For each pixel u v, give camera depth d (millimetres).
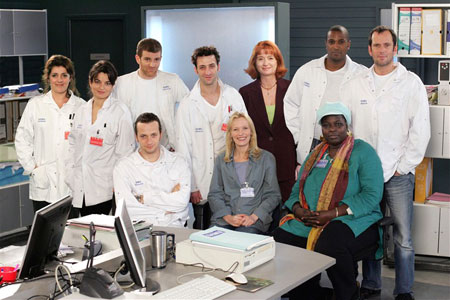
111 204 4762
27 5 8328
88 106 4617
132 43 8273
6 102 5879
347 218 4000
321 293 4109
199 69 4605
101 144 4578
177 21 7012
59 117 4871
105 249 3363
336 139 4148
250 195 4363
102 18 8320
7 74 8047
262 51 4859
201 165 4730
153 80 4984
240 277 2832
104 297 2609
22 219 5988
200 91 4730
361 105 4457
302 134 4902
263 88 4984
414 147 4379
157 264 3043
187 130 4699
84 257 3189
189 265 3102
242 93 5012
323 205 4098
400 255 4469
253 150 4434
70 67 4871
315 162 4254
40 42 7469
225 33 6828
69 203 3191
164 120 5020
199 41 6953
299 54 7391
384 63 4363
